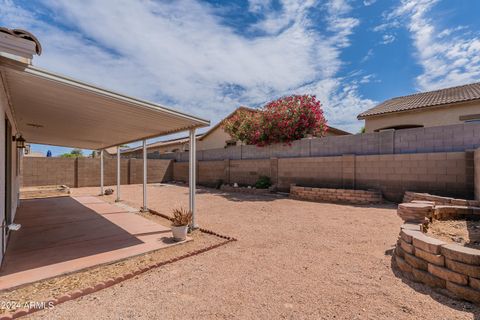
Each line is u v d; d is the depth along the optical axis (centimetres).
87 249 450
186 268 376
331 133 1930
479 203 585
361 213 755
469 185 739
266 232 570
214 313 262
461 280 273
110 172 1820
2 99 387
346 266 374
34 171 1520
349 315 255
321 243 486
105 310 268
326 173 1105
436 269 297
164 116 513
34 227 613
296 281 330
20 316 256
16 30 269
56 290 307
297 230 583
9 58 283
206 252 445
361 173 993
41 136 947
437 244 299
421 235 338
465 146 777
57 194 1270
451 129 802
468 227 427
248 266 381
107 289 314
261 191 1305
